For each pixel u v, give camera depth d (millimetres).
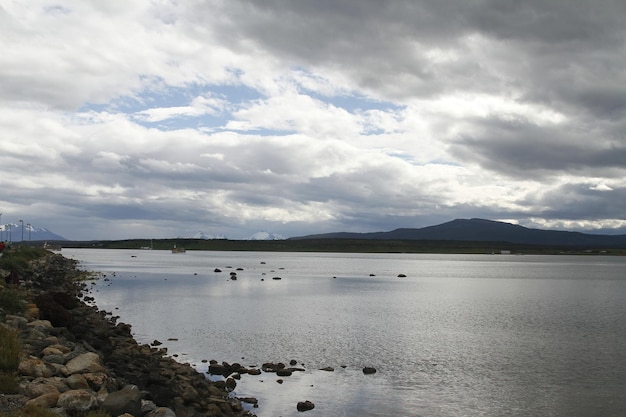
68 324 36031
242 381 34844
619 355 44344
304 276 144125
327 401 31234
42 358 22906
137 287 100438
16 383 18109
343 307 75375
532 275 170750
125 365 29312
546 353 45000
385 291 103312
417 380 36156
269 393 32438
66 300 48062
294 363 39625
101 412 16875
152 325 55969
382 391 33500
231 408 28438
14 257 80562
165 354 41469
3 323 27625
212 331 52875
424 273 173875
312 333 52781
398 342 49094
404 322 61594
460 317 66688
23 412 15422
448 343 48969
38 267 90750
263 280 125500
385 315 67375
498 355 44062
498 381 36125
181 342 47000
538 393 33594
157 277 128125
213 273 147375
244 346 45875
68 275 111875
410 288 111812
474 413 29859
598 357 43594
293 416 28625
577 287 119812
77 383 19859
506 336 52938
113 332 43875
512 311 73750
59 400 16984
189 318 61500
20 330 26938
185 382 29969
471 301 87000
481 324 60875
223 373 36312
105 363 28578
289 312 68500
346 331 54438
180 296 85938
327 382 35156
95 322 45156
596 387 35000
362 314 67938
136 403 17906
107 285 102812
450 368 39562
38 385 18062
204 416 25625
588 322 63312
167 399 25219
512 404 31438
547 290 111000
